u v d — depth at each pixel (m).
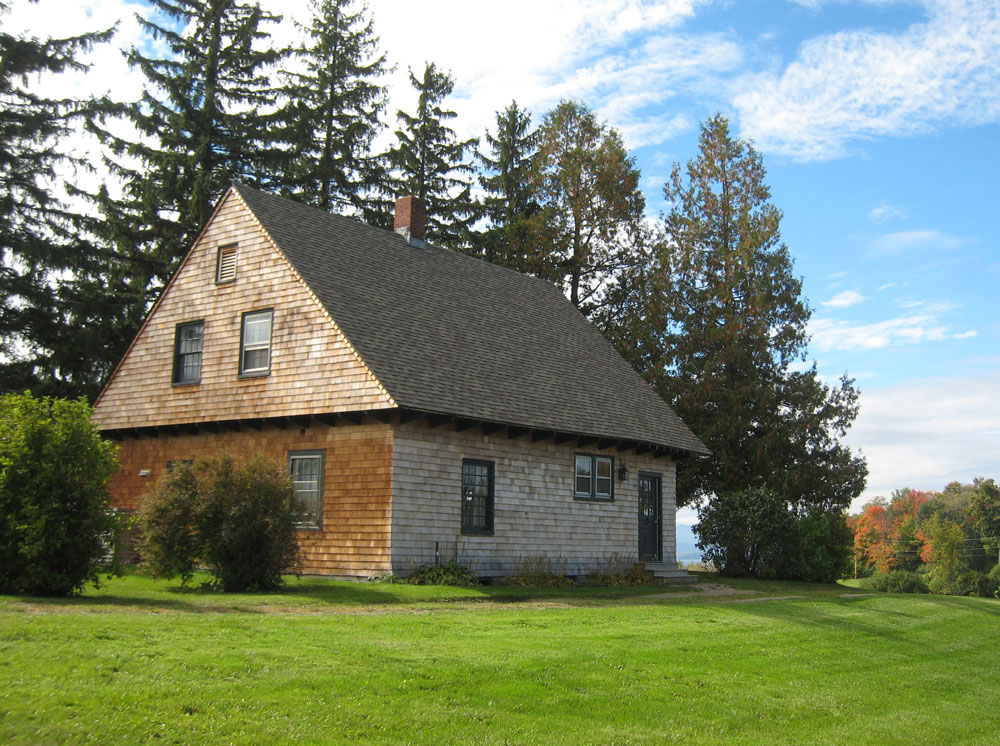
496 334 24.27
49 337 31.42
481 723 7.98
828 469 34.44
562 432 21.81
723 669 11.69
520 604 16.47
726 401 34.81
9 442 13.34
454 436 20.20
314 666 8.83
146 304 33.34
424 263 25.42
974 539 92.06
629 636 12.83
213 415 21.48
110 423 23.67
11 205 29.62
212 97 34.00
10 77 29.48
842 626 17.14
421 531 19.11
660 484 26.98
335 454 19.69
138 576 18.06
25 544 13.05
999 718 11.92
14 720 6.54
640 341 37.06
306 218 23.05
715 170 37.56
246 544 15.70
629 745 8.11
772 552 29.06
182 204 34.00
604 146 41.09
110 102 31.20
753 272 35.94
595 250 41.03
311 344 19.81
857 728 10.08
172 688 7.64
